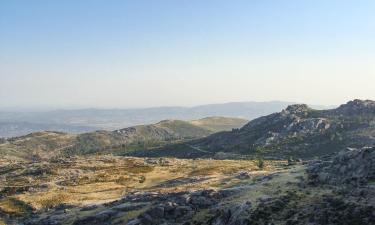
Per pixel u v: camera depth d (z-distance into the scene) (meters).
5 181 195.88
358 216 59.31
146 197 102.19
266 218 67.12
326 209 64.44
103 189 159.38
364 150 82.62
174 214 82.19
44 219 105.75
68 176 196.00
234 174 141.25
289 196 74.44
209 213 78.69
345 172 80.25
